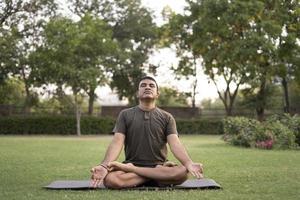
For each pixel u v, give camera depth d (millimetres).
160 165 6816
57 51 32625
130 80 44594
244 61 32000
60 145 19250
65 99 37281
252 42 30453
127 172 6574
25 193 6305
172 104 51031
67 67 32750
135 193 6148
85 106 48875
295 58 31672
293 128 18859
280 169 9562
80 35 32750
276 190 6602
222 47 32031
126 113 7086
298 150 16922
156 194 6074
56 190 6551
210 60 32969
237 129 19891
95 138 28797
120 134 6961
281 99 41250
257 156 13359
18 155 13430
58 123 36250
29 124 36000
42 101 40500
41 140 24109
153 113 7047
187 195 6020
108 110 42031
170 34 36906
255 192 6418
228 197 5945
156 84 7152
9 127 35812
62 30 32812
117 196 5926
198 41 33406
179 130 38094
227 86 39344
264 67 32250
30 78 34438
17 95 42844
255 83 34969
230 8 30656
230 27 31703
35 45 35500
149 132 6934
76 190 6535
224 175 8492
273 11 31062
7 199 5832
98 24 34594
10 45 34844
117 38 44500
